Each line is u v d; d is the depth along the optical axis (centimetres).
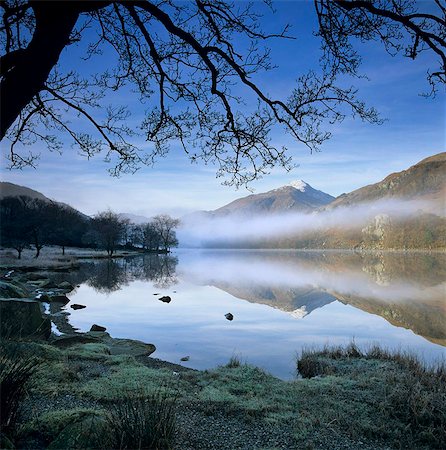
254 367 921
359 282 4175
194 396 714
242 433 573
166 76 530
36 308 1138
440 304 2483
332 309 2272
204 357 1191
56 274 4078
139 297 2650
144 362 1092
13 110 346
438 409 653
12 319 1084
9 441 409
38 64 354
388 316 2012
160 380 792
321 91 502
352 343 1163
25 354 771
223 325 1733
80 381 751
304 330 1627
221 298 2716
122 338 1434
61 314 1898
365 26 471
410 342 1396
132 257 8944
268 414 643
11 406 478
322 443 553
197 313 2056
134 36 550
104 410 542
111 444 443
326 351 1130
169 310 2136
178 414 625
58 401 612
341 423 620
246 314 2048
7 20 467
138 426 458
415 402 671
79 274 4197
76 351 1014
